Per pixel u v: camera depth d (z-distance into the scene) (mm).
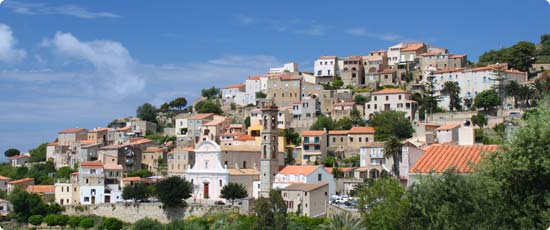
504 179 85312
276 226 182375
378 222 108000
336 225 129500
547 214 81562
